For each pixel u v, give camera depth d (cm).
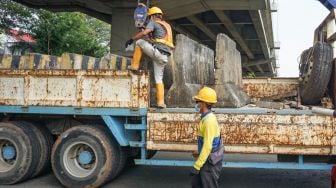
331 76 713
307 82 723
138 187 676
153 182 709
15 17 2253
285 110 589
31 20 2312
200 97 474
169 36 650
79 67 691
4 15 2220
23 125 682
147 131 615
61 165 654
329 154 564
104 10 2627
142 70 625
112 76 634
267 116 578
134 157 744
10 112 676
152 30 630
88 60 694
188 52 695
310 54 748
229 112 588
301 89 798
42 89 664
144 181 716
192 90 667
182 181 717
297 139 570
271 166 593
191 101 653
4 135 674
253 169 822
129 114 626
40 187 670
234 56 816
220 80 689
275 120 576
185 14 2559
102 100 638
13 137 670
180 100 660
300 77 835
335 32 765
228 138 585
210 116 464
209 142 455
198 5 2416
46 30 2269
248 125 582
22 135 670
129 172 787
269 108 644
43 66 702
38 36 2281
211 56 834
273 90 938
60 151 654
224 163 605
